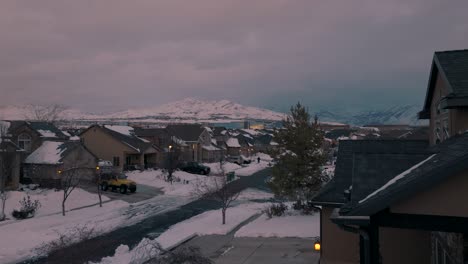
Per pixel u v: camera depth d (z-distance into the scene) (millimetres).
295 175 28844
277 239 23719
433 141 15094
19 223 29141
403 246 14648
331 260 17266
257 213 32594
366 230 6516
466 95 10172
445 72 11391
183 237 24938
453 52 12508
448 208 5980
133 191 44500
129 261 17422
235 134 111062
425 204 6117
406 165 8180
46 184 44062
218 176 52281
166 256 14414
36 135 50750
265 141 119688
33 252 21766
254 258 19703
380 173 8062
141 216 32656
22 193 37031
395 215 6355
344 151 19344
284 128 29953
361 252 7391
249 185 50781
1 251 21891
